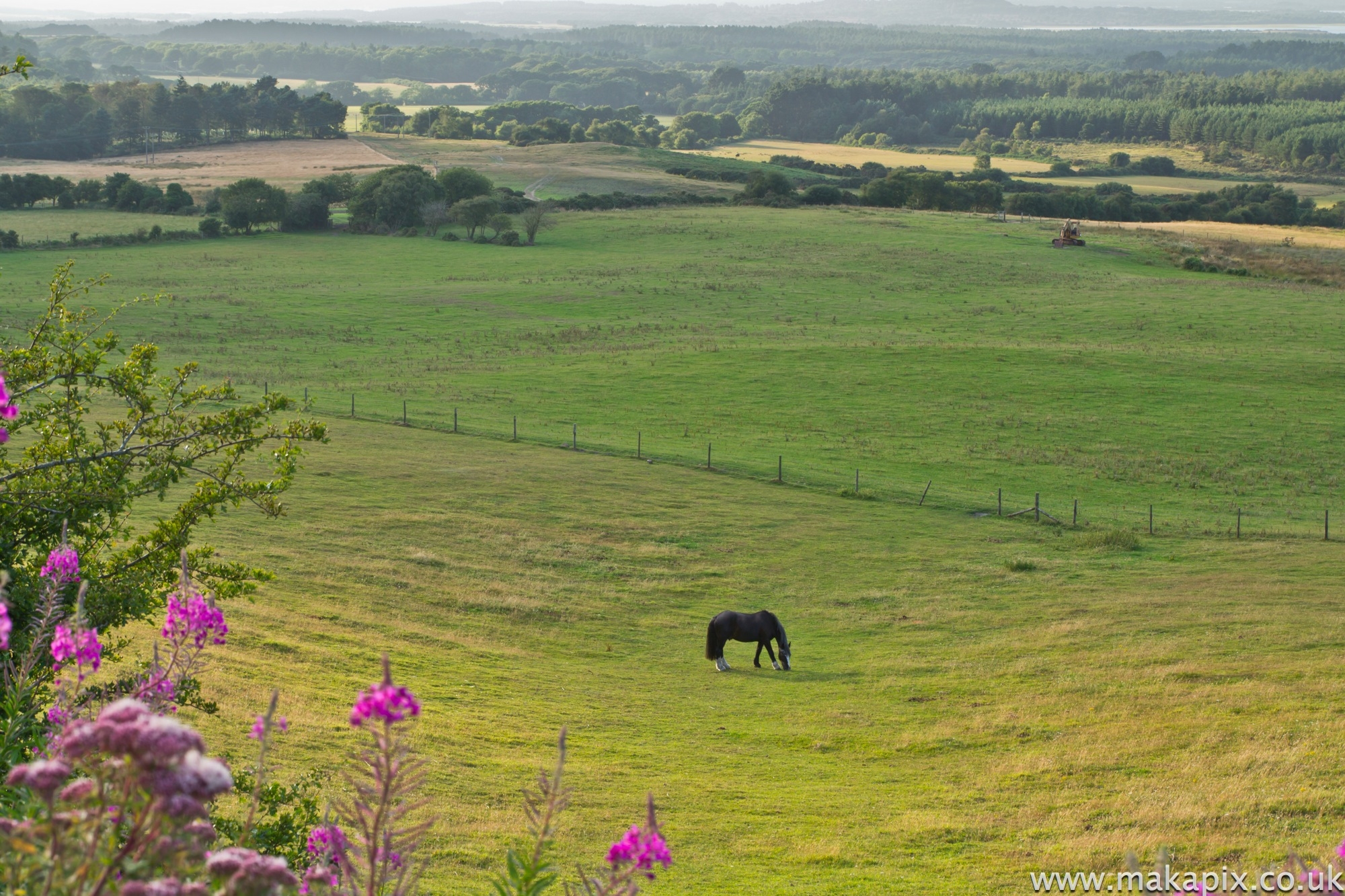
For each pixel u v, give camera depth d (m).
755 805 23.62
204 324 113.00
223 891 4.28
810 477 66.88
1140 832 20.11
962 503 62.72
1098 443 77.00
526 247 176.00
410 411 79.69
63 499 19.84
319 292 134.00
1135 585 47.09
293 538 48.84
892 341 107.75
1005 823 21.88
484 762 24.86
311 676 30.31
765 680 36.12
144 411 22.12
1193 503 64.94
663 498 60.84
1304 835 19.12
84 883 4.34
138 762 3.76
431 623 39.78
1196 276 154.00
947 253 167.38
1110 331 115.44
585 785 24.14
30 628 15.27
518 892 6.32
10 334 82.50
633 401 86.38
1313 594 44.34
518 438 73.19
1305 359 99.69
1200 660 34.72
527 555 50.03
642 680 35.69
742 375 93.81
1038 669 35.41
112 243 168.12
